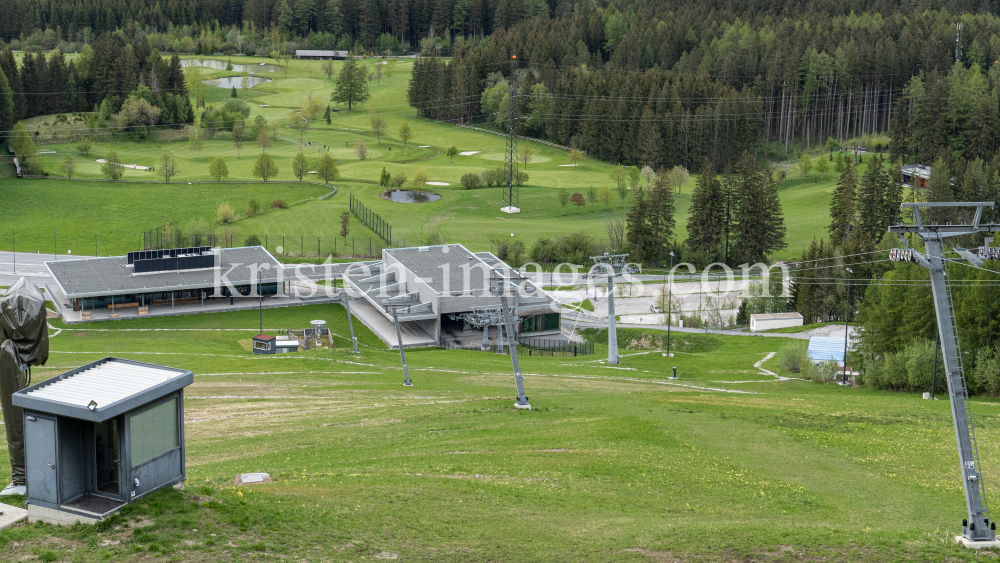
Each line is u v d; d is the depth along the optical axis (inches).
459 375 3277.6
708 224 7076.8
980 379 3014.3
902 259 1170.6
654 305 5482.3
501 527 1147.9
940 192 7101.4
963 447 1140.5
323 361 3427.7
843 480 1565.0
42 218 7347.4
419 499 1245.7
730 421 2047.2
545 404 2273.6
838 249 5644.7
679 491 1438.2
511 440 1788.9
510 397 2416.3
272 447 1822.1
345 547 1010.1
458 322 4835.1
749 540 1120.8
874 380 3299.7
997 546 1111.0
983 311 3142.2
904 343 3383.4
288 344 4003.4
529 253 6717.5
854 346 3759.8
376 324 4717.0
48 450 963.3
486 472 1485.0
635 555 1065.5
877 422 2055.9
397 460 1589.6
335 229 7303.2
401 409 2253.9
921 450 1790.1
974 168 7288.4
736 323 5152.6
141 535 942.4
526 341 4699.8
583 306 5487.2
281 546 981.8
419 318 4544.8
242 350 3981.3
